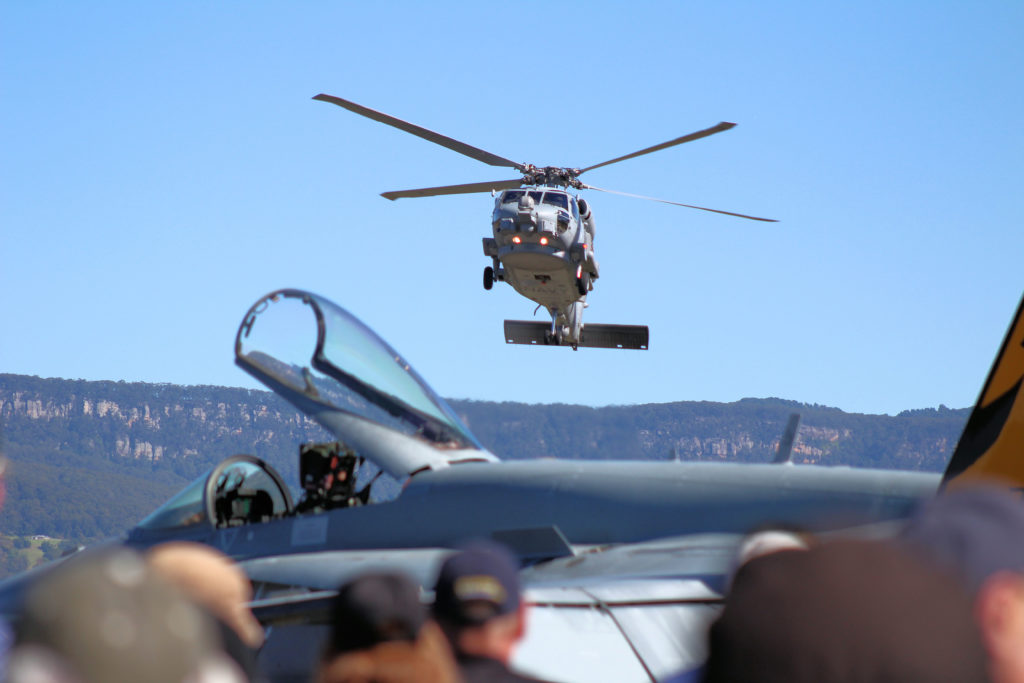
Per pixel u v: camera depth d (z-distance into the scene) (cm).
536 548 2003
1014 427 1667
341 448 2230
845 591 314
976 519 393
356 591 608
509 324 9981
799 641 309
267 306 2245
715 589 1518
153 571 277
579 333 9725
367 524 2125
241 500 2241
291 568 1972
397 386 2253
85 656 256
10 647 268
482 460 2223
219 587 714
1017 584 377
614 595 1488
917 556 334
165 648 263
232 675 284
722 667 323
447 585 727
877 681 305
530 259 8381
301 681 1805
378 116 7862
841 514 1845
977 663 311
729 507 1948
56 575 276
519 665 1330
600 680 1338
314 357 2203
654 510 1994
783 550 339
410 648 609
